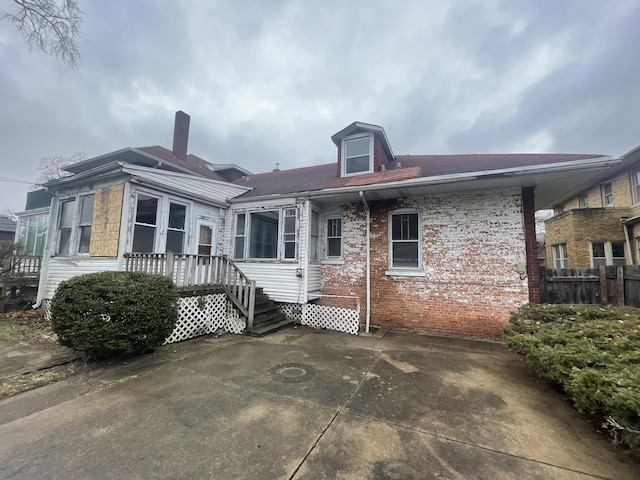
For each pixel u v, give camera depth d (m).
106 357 4.81
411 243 7.92
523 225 6.82
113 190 7.00
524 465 2.40
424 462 2.42
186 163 12.61
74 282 4.69
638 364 2.86
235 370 4.54
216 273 7.65
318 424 3.00
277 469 2.31
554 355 3.37
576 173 5.90
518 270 6.75
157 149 11.70
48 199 13.94
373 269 8.19
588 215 12.52
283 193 8.50
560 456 2.53
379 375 4.41
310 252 8.41
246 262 9.01
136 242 7.02
